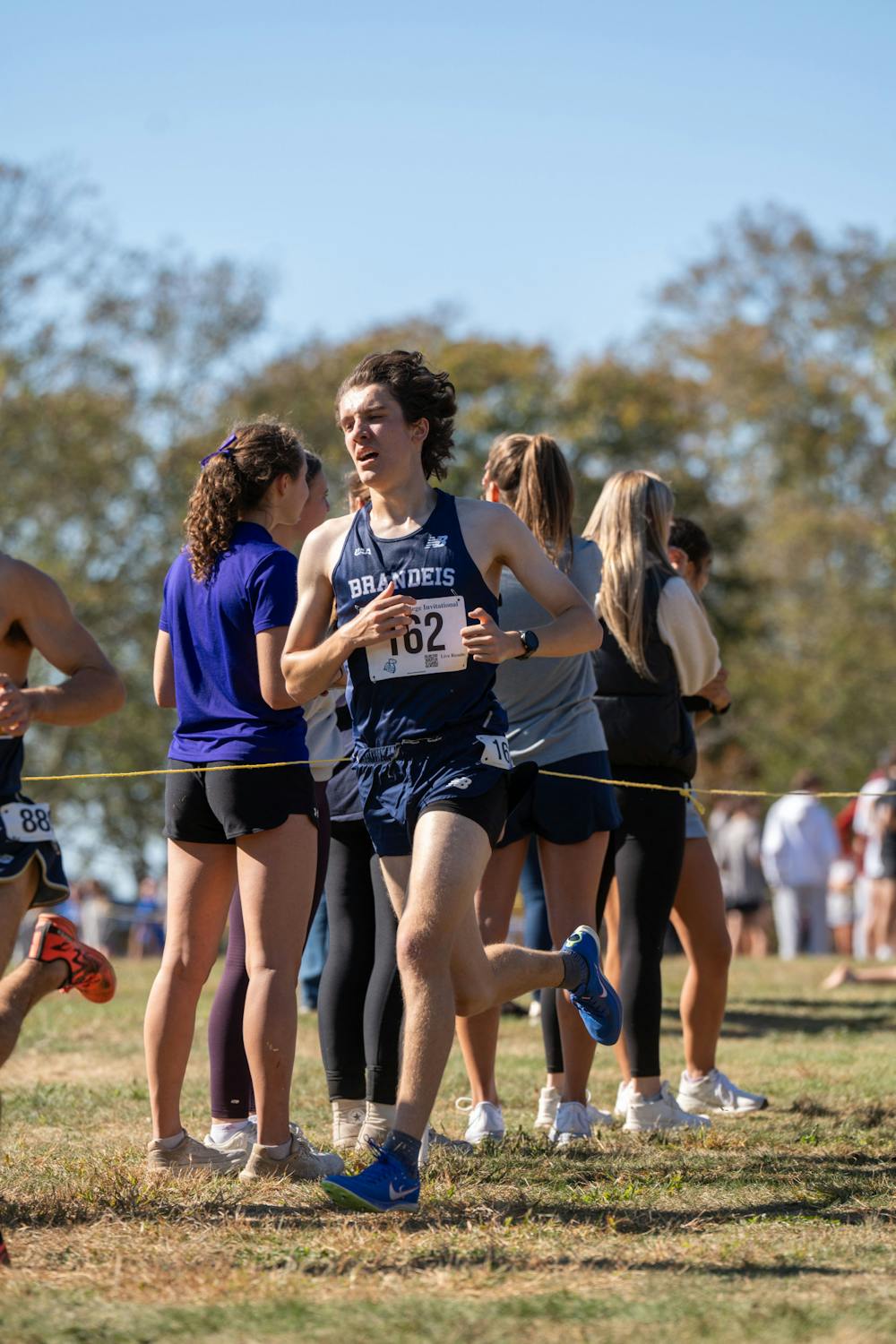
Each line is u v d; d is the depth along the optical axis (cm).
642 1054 1605
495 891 1583
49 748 9775
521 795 1211
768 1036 2436
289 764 1291
